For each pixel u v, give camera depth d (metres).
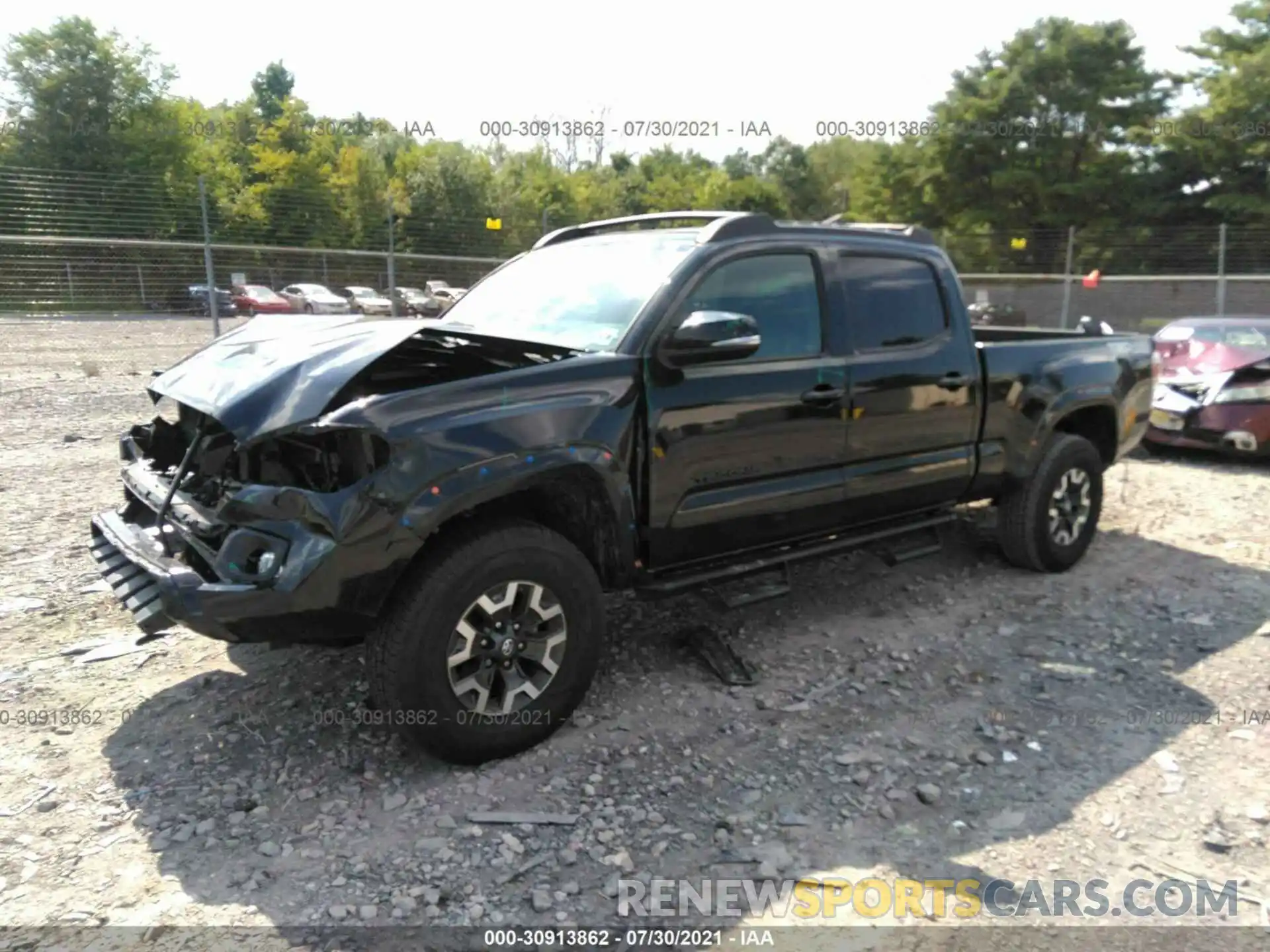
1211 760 3.53
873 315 4.54
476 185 24.31
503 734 3.40
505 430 3.28
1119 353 5.87
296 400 3.16
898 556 4.86
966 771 3.45
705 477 3.88
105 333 15.36
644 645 4.52
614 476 3.56
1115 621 4.94
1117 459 6.12
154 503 3.65
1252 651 4.56
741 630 4.74
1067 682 4.20
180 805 3.15
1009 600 5.24
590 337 3.88
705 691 4.05
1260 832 3.09
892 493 4.66
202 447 3.61
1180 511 7.34
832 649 4.53
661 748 3.56
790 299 4.24
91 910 2.64
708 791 3.29
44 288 14.59
